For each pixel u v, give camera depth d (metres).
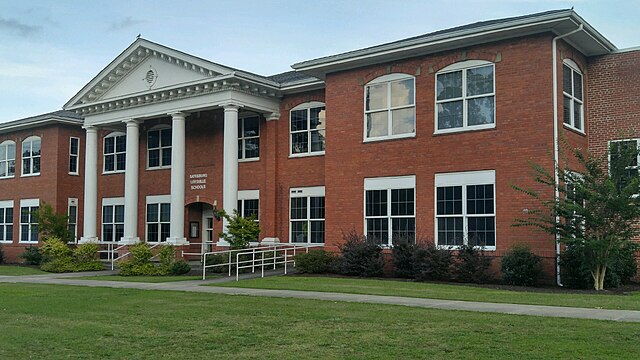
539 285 20.44
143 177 36.38
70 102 35.28
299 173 30.03
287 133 30.69
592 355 9.11
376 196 25.22
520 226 21.44
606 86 24.12
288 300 16.25
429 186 23.81
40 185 40.12
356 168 25.81
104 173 39.06
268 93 30.50
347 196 25.98
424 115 24.16
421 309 14.05
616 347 9.56
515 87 22.12
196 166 33.78
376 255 23.73
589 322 11.78
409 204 24.31
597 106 24.25
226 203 29.12
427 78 24.19
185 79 30.86
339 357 9.54
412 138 24.38
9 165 42.56
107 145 39.22
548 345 9.79
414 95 24.52
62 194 39.38
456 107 23.47
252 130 32.00
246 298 16.91
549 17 20.92
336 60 25.88
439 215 23.50
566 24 21.20
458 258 21.77
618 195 18.52
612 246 18.77
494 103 22.56
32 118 39.94
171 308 15.17
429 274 22.12
